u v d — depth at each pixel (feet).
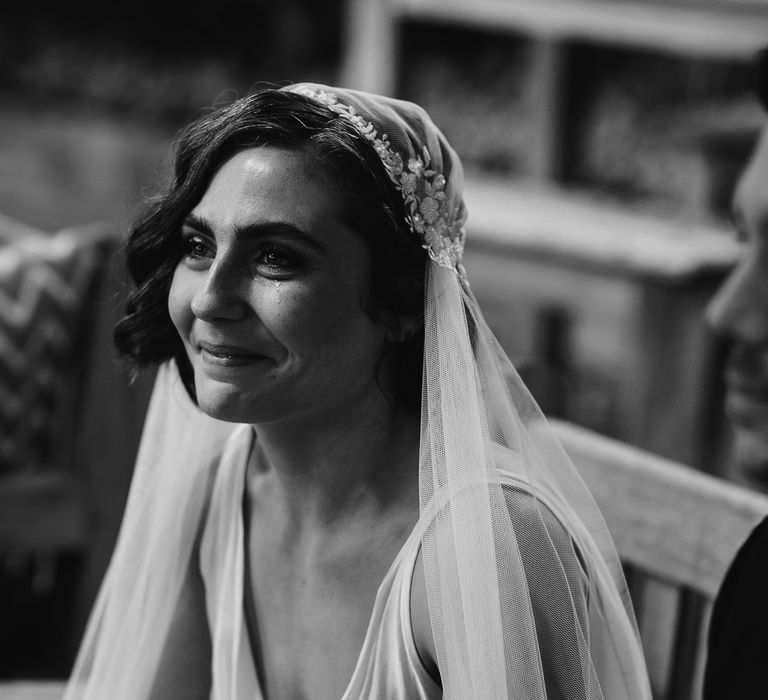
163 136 23.77
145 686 5.36
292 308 4.08
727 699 4.55
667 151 13.20
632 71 13.52
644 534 5.77
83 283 8.84
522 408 4.87
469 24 14.17
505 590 4.17
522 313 12.57
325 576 4.70
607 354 12.64
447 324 4.34
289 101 4.19
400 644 4.36
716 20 12.11
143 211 4.60
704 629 5.62
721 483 5.59
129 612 5.37
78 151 23.11
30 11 26.99
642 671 4.73
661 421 11.03
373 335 4.33
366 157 4.12
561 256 11.40
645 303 10.96
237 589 4.93
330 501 4.66
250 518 5.04
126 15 25.94
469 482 4.22
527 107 14.03
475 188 13.69
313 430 4.51
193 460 5.29
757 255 6.53
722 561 5.45
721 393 10.84
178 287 4.34
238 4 24.72
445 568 4.18
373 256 4.21
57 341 8.80
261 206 4.07
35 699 6.09
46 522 8.63
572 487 4.90
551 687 4.33
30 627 8.98
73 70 26.12
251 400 4.22
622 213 12.51
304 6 24.17
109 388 8.95
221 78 24.41
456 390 4.31
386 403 4.53
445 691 4.20
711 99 13.00
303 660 4.77
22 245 8.83
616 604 4.65
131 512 5.37
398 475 4.61
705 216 11.94
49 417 8.89
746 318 6.59
